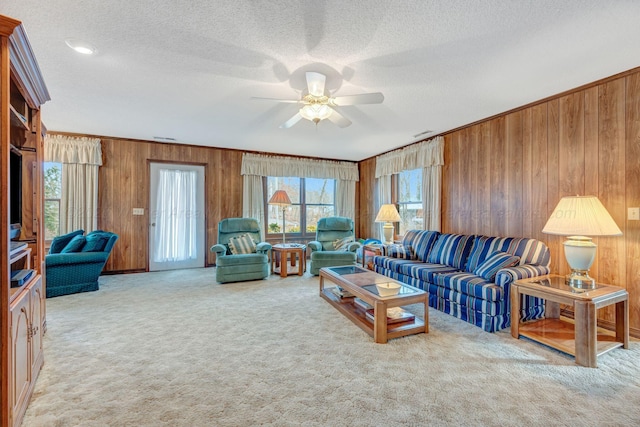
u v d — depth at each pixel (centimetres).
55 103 328
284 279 458
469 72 252
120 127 424
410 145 512
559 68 245
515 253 303
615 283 260
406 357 216
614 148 258
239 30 195
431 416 155
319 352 224
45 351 223
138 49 218
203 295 372
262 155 587
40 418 152
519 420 152
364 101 254
